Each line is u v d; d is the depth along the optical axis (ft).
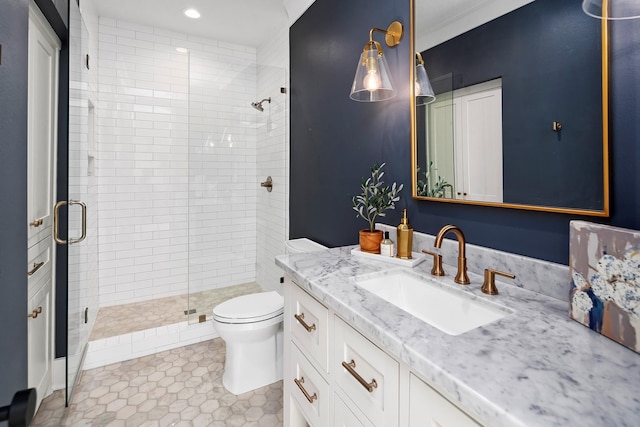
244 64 10.89
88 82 7.98
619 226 2.63
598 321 2.32
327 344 3.33
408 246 4.19
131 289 10.18
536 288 3.18
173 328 8.14
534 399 1.62
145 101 10.09
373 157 5.57
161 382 6.48
